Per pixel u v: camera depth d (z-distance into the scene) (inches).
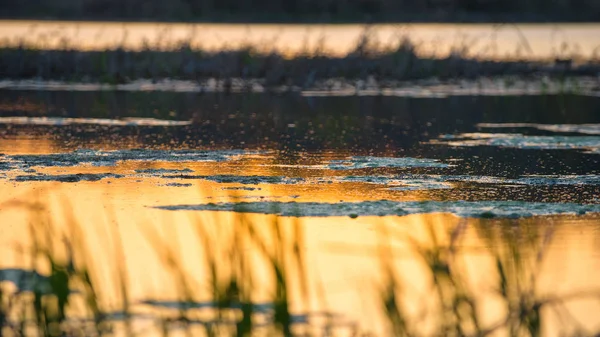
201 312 1120.8
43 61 3973.9
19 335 1050.7
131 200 1689.2
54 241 1302.9
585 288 1227.9
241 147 2245.3
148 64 3971.5
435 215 1588.3
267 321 1087.6
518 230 1491.1
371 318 1122.7
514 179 1886.1
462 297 1023.0
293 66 3858.3
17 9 6781.5
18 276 1238.3
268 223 1520.7
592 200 1704.0
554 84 3745.1
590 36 5905.5
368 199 1699.1
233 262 1059.9
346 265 1325.0
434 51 4352.9
